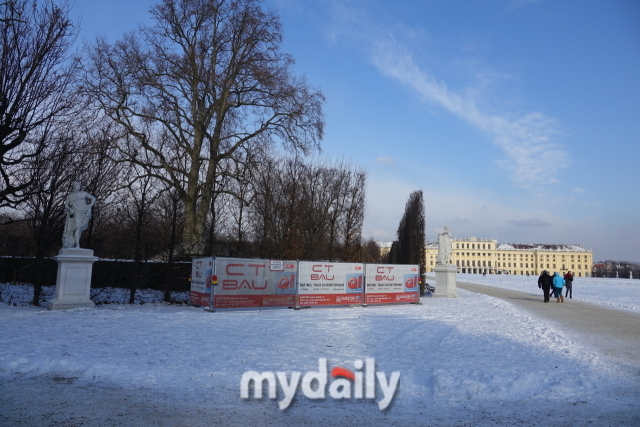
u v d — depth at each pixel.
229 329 13.59
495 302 26.55
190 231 24.88
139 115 26.19
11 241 25.97
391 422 6.31
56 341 10.55
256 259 19.22
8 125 15.55
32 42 16.44
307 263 20.66
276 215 33.09
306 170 37.75
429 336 13.41
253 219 31.97
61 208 20.00
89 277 17.42
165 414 6.29
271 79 28.19
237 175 28.42
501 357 10.61
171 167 25.47
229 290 18.41
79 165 20.88
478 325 16.12
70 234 17.33
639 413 6.93
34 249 25.86
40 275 19.08
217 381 8.03
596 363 10.20
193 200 25.47
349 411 6.76
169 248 23.16
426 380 8.53
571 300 30.92
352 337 12.87
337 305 21.41
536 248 166.25
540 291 42.03
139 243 22.50
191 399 7.05
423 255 36.00
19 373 8.05
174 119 27.06
